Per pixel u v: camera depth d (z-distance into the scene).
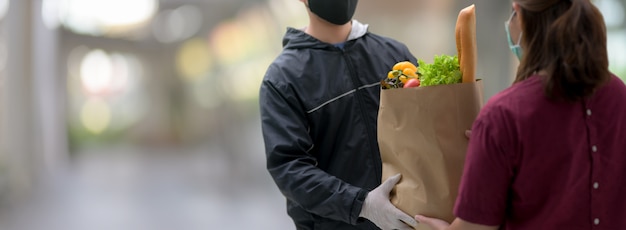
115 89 17.41
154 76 16.39
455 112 2.06
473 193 1.81
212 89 12.98
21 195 8.71
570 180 1.77
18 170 8.74
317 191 2.34
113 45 16.16
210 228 7.09
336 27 2.63
